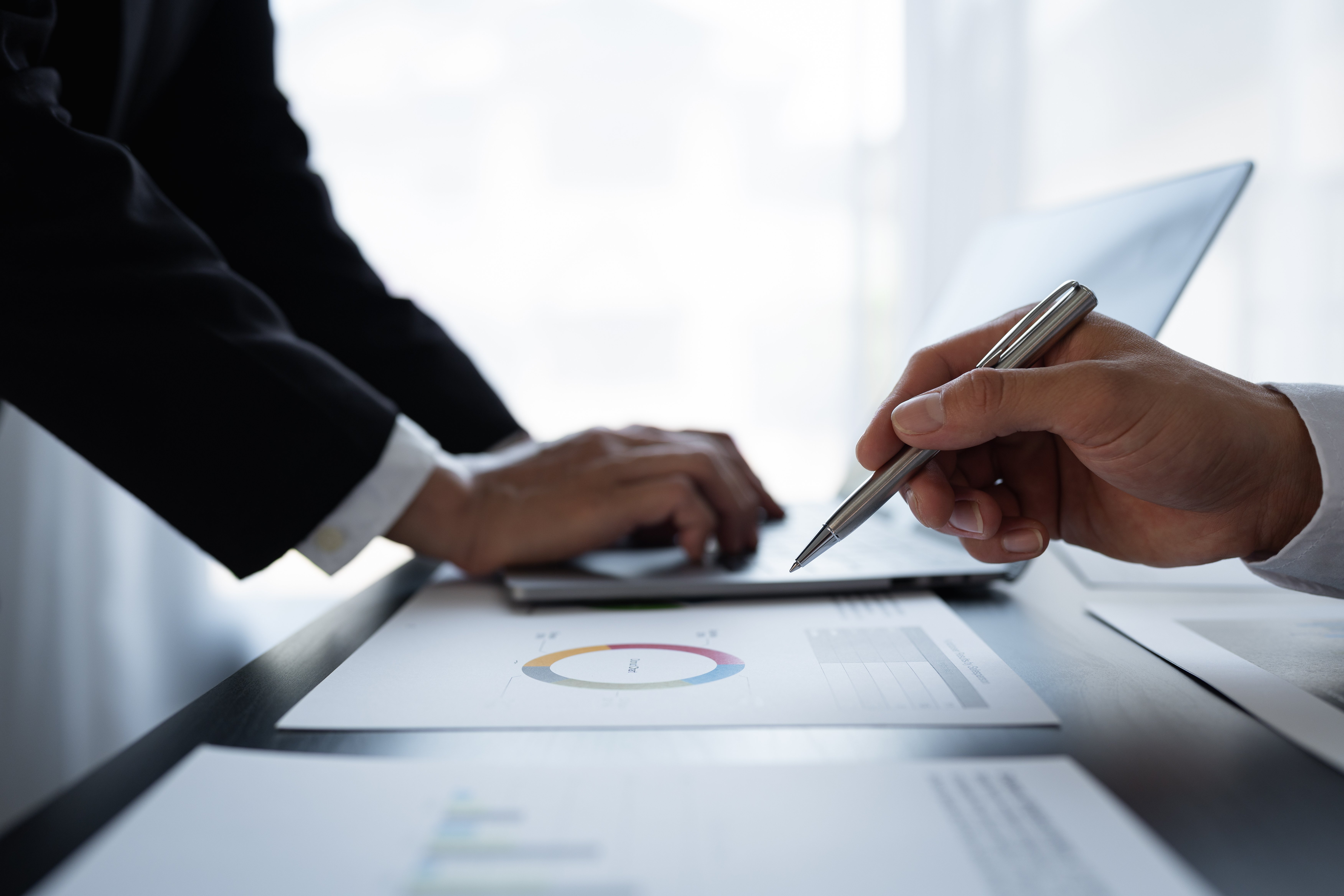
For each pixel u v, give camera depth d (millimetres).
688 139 1963
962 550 542
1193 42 1676
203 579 898
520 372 2016
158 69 709
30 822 226
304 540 480
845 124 1924
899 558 522
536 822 214
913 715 295
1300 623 402
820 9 1911
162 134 751
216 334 446
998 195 1752
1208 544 402
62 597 1104
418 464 498
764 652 370
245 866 196
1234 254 1688
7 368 430
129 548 1178
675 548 590
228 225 738
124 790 244
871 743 274
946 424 354
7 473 1090
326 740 281
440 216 1965
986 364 378
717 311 1998
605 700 314
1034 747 270
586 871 193
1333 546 369
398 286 1972
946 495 414
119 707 452
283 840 207
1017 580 502
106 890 187
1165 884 186
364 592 514
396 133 1941
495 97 1950
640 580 473
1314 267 1656
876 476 394
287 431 451
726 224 1978
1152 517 418
